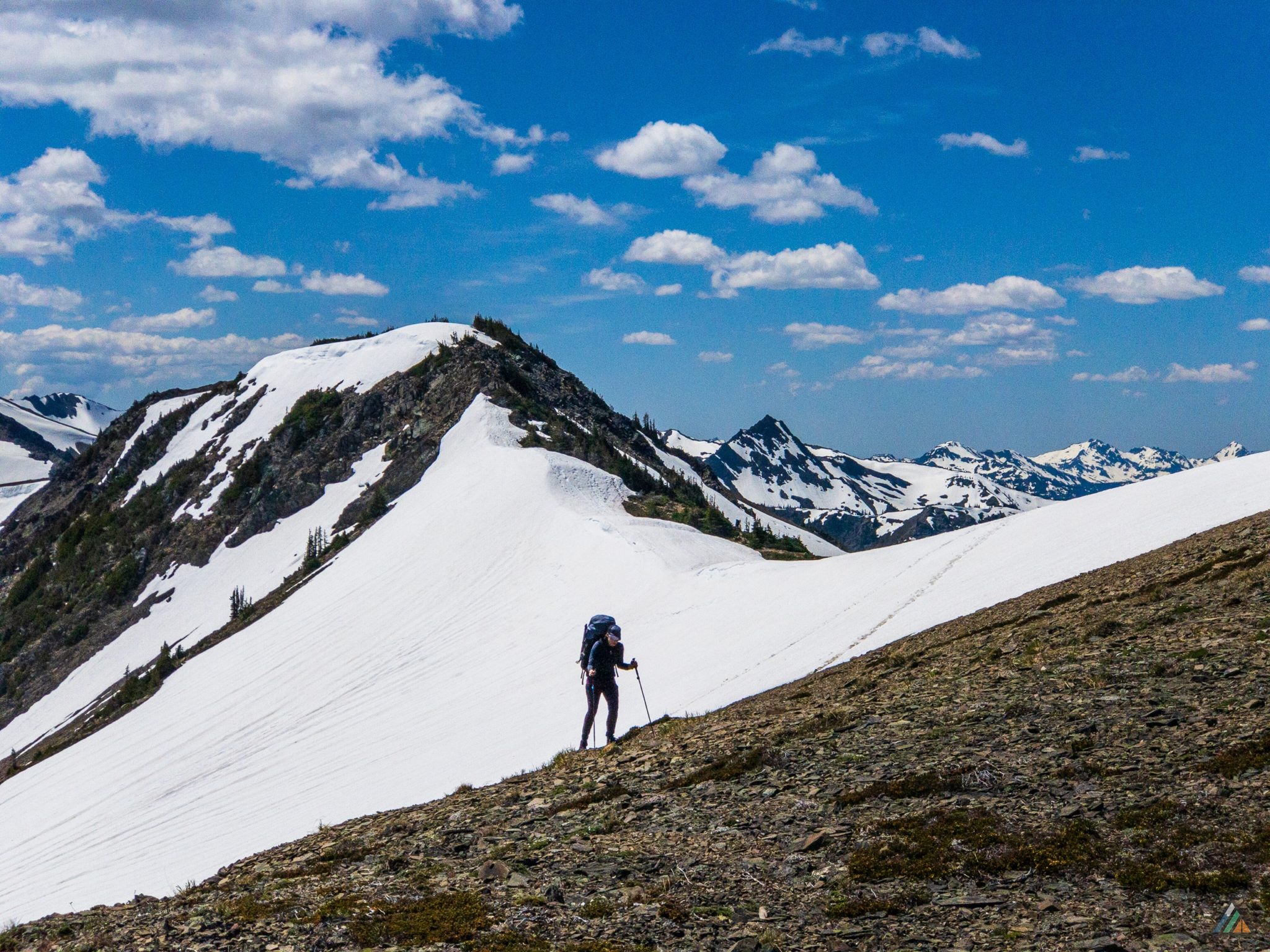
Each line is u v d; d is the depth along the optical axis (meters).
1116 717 12.51
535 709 39.81
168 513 140.62
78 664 113.06
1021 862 8.74
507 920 8.81
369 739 48.88
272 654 75.12
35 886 45.25
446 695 53.34
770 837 10.79
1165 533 35.06
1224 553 23.86
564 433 117.31
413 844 13.02
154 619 115.25
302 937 8.70
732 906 8.84
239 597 101.50
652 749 17.91
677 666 40.59
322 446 136.00
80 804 59.88
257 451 141.75
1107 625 18.84
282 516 124.25
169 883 32.94
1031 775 11.07
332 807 34.50
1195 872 7.85
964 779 11.10
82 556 140.00
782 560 71.00
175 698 75.56
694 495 124.31
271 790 45.28
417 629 68.94
